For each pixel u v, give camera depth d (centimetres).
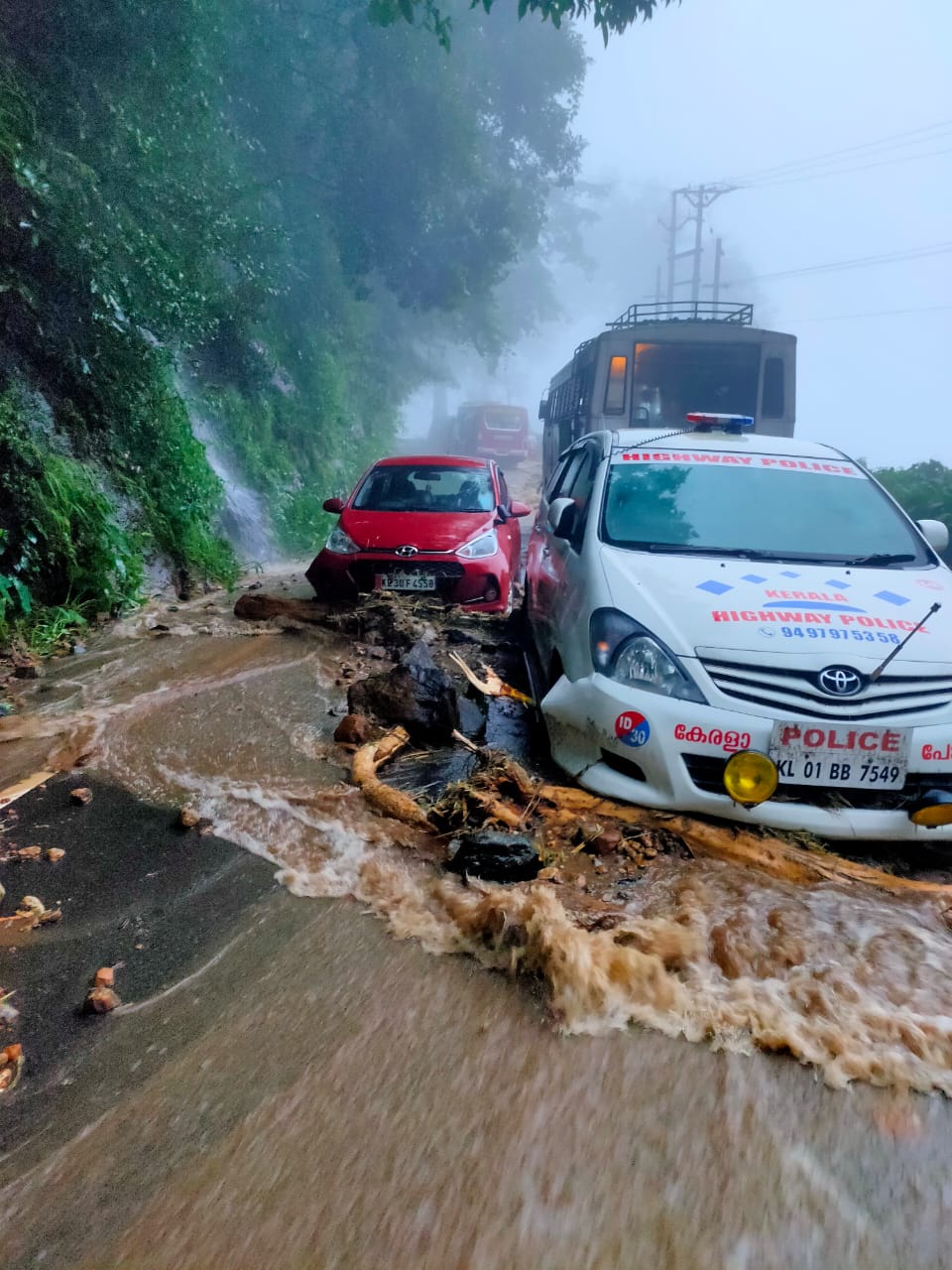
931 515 1259
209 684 533
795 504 448
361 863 313
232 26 1286
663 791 329
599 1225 173
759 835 321
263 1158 188
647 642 343
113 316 798
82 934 272
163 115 976
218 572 931
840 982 250
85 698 502
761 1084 212
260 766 402
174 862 315
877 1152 193
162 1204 176
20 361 746
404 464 816
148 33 916
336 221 1706
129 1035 227
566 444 1591
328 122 1566
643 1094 208
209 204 1054
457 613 672
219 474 1198
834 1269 165
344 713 479
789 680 323
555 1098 206
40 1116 200
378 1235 170
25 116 742
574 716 360
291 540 1320
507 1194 180
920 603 364
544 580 513
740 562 399
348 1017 234
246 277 1230
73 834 336
